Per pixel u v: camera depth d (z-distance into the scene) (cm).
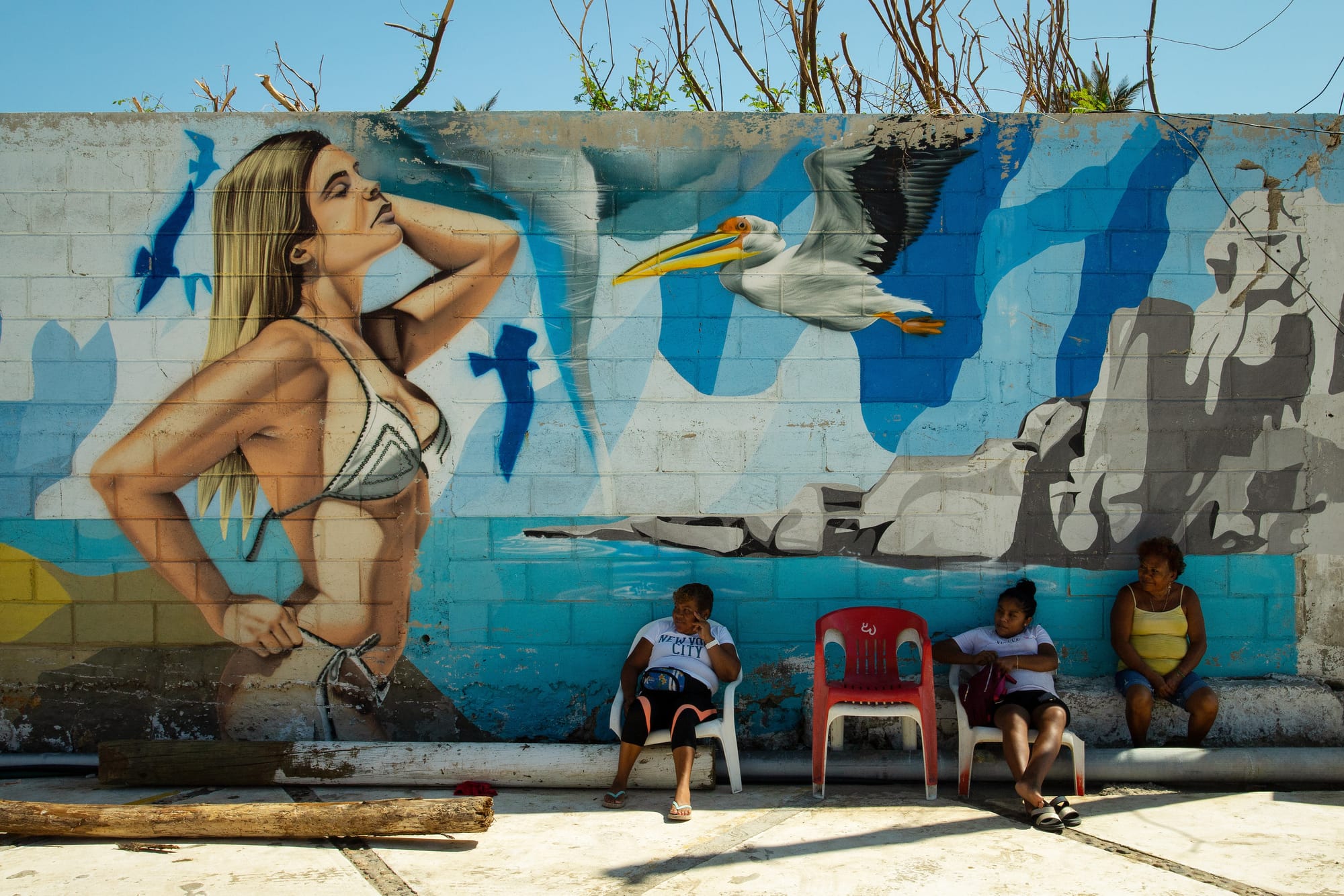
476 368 507
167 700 503
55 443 503
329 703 505
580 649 509
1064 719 446
